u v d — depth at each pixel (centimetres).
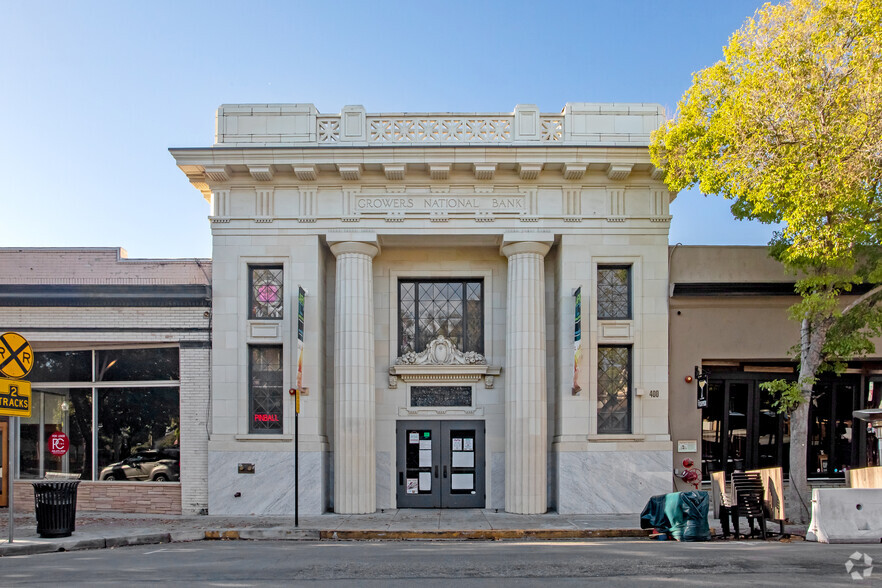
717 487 1492
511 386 1755
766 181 1395
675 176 1634
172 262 1816
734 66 1520
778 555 1086
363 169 1753
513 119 1789
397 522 1569
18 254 1819
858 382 1900
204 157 1720
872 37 1332
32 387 1841
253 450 1705
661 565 1005
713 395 1867
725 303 1831
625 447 1717
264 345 1762
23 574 984
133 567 1032
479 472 1823
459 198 1781
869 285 1800
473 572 967
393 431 1823
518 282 1773
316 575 952
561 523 1548
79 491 1789
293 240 1770
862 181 1326
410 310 1897
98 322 1788
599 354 1781
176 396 1791
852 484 1488
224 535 1441
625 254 1780
